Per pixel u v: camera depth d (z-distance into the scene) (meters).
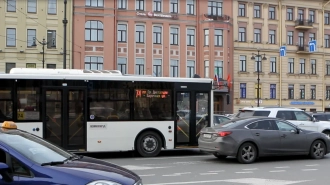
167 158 14.60
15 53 40.31
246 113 18.92
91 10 42.22
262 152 13.37
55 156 5.92
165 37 45.19
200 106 15.43
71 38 41.44
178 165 12.77
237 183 9.66
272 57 51.28
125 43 43.75
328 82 54.44
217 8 47.72
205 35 46.47
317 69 53.88
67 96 13.88
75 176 5.12
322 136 14.46
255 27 50.38
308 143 14.14
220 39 46.81
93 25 42.31
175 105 15.05
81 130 13.97
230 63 48.16
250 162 13.23
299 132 14.05
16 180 5.03
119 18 43.53
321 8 53.78
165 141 14.84
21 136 6.07
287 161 13.84
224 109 47.16
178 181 9.91
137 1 44.53
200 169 11.93
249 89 49.88
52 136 13.67
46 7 41.19
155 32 45.00
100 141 14.11
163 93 14.94
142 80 14.70
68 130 13.83
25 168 5.15
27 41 40.75
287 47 52.09
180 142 15.06
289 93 52.19
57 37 41.44
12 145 5.58
